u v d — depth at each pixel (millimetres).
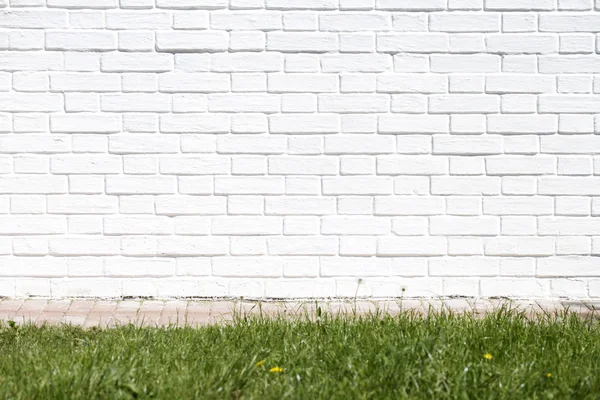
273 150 7059
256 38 6980
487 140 7074
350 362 5043
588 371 4980
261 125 7043
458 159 7090
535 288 7215
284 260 7148
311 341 5586
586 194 7113
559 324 6059
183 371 4949
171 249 7121
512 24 7004
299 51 6996
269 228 7125
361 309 6926
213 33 6973
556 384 4797
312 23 6980
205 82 7008
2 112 6980
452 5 6988
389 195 7105
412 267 7172
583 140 7078
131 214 7090
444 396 4625
